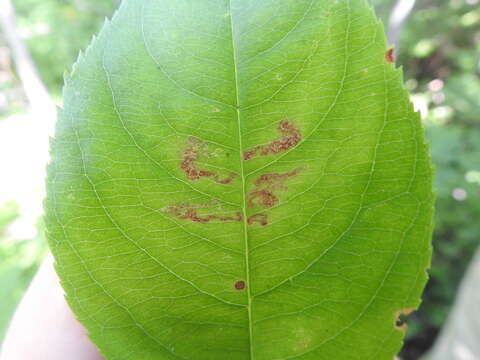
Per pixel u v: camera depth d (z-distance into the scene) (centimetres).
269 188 6
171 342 6
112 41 5
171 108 5
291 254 6
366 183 6
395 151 5
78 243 6
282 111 5
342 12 5
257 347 6
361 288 6
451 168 30
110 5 51
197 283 6
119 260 6
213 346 6
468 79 43
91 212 6
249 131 6
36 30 48
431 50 47
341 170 6
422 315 28
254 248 6
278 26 5
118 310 6
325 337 6
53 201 6
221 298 6
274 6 5
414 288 6
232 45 5
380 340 6
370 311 6
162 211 6
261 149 6
